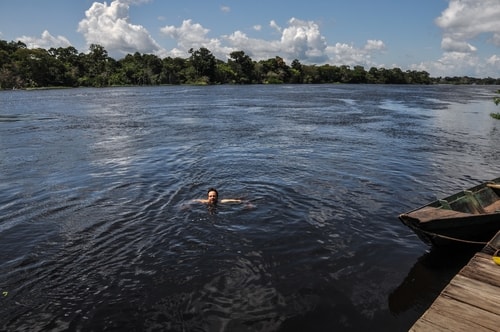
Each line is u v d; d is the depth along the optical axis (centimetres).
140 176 1570
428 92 9462
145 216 1141
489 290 690
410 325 688
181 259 889
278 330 667
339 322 691
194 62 13225
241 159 1892
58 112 4112
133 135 2620
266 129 2938
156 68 12581
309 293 770
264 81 14450
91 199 1295
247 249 940
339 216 1159
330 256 916
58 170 1670
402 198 1339
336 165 1788
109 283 797
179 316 698
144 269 849
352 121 3475
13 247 957
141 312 709
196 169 1686
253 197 1312
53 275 829
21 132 2722
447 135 2731
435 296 771
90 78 11669
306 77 15375
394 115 4012
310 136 2628
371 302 748
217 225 1074
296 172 1647
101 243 974
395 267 876
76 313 708
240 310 716
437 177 1622
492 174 1695
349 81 16462
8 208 1224
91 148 2161
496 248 849
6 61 10850
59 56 12206
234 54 14138
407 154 2069
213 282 800
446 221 884
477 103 5769
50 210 1200
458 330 589
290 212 1179
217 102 5594
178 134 2672
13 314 705
